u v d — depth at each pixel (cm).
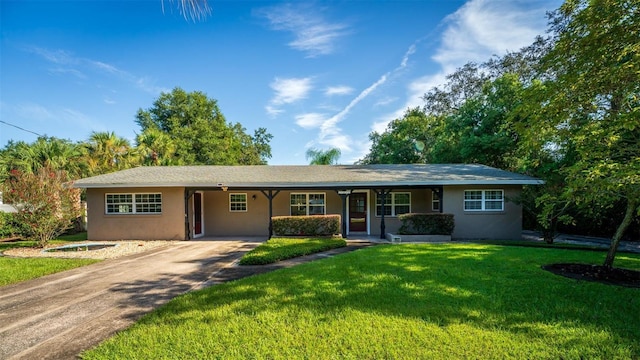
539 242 1009
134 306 434
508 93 1617
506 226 1163
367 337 312
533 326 330
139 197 1202
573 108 534
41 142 1914
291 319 359
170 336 322
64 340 332
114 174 1283
